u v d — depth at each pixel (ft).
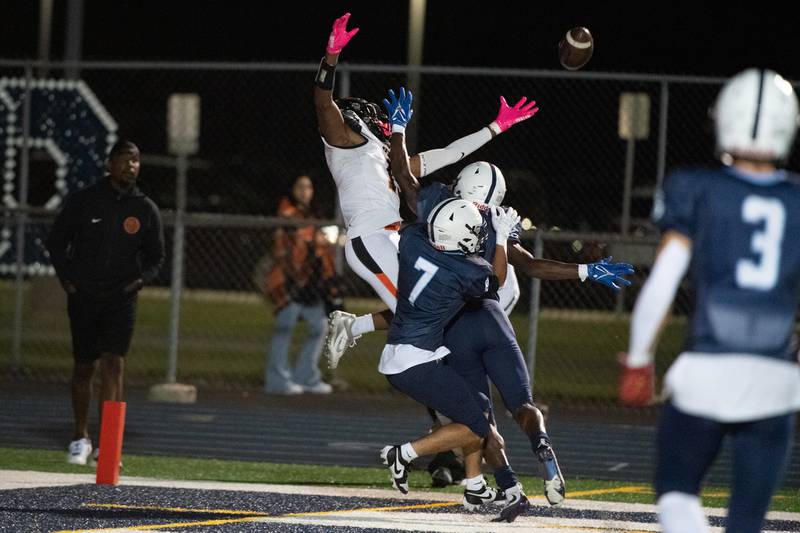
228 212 236.02
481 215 60.18
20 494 62.90
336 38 63.16
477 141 69.00
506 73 109.09
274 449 85.71
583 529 57.16
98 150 130.11
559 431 98.58
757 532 35.55
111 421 67.62
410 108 63.87
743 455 35.42
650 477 78.59
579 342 169.89
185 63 112.06
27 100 115.55
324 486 70.03
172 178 245.45
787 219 34.78
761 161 35.58
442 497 66.85
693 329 35.35
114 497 62.85
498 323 60.23
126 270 75.56
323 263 114.83
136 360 139.44
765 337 34.63
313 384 118.21
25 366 129.90
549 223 182.70
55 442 86.22
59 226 75.66
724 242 34.76
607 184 122.72
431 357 58.29
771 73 36.14
